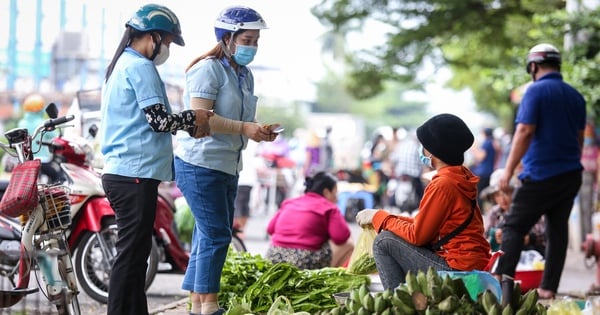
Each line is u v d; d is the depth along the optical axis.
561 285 14.31
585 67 17.30
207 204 8.23
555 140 10.94
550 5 21.88
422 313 6.42
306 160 30.73
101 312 10.34
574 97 11.16
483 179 25.72
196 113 7.70
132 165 7.66
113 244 10.94
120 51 7.83
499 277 10.90
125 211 7.70
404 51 26.69
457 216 7.55
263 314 9.17
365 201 27.25
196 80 8.09
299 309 9.10
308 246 10.90
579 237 20.22
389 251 7.75
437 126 7.68
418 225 7.55
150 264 11.04
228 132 8.05
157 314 9.94
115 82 7.71
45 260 7.63
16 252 8.90
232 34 8.17
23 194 7.75
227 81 8.21
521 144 10.89
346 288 9.32
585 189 20.00
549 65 11.23
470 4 24.83
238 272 9.62
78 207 10.70
